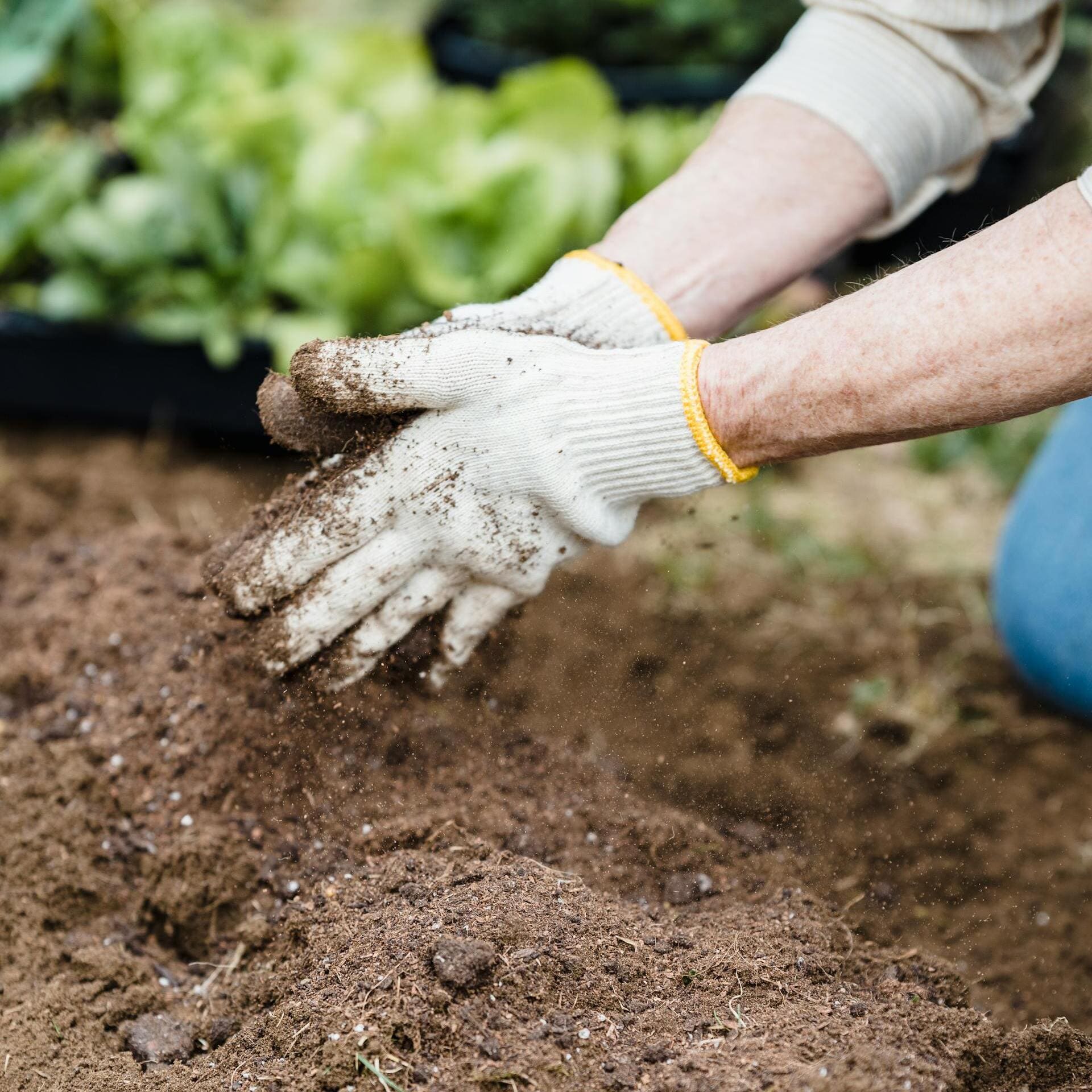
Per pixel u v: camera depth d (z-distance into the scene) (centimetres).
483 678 145
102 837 136
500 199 171
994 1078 123
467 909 126
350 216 176
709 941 128
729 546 168
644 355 127
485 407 127
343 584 129
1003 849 141
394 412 128
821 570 166
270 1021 124
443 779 137
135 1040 126
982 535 173
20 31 206
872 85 134
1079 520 146
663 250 134
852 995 126
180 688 141
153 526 158
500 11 261
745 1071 119
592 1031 121
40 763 140
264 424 129
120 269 177
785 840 140
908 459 189
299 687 135
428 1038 121
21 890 134
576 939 125
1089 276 116
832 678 154
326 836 134
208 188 181
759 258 135
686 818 138
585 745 144
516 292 173
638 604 160
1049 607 147
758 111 136
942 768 147
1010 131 141
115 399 181
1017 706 153
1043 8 137
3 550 163
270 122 179
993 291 118
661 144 185
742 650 156
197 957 133
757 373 124
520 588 132
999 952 135
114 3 210
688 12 250
